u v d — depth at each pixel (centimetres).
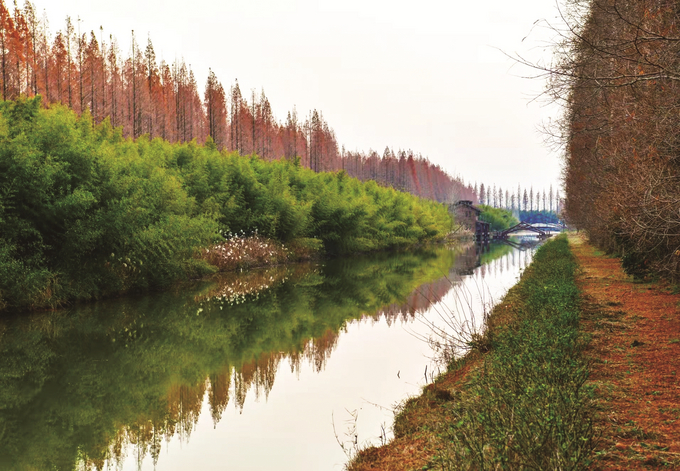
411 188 15200
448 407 775
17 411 957
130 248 2036
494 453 466
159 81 6056
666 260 1394
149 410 963
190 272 2661
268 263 3591
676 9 712
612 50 682
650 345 961
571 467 419
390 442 715
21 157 1666
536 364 688
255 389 1076
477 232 9900
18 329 1548
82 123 2636
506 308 1558
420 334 1553
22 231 1677
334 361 1276
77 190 1788
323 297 2312
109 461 750
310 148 9688
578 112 926
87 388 1088
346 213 4853
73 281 1884
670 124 771
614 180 1170
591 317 1261
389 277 3147
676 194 791
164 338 1529
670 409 627
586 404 612
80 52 4928
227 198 3469
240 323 1750
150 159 2642
